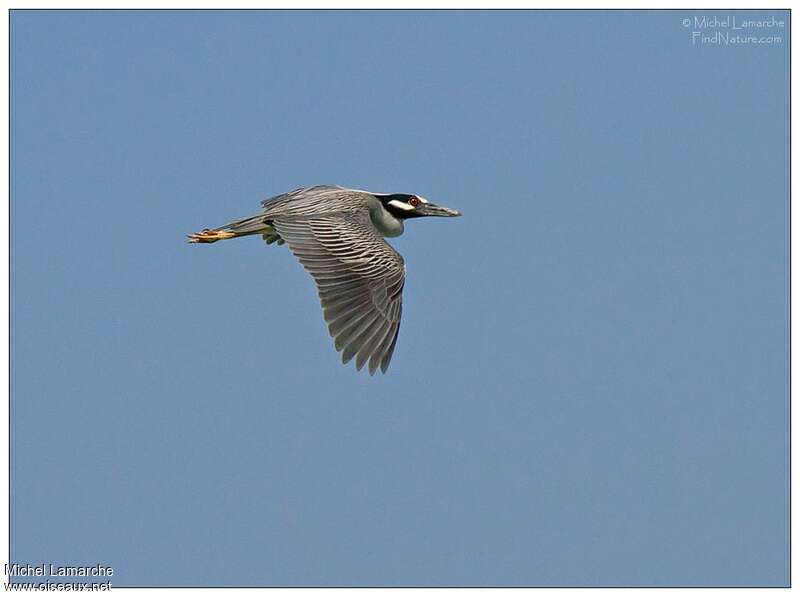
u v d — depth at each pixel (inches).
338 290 629.3
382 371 612.7
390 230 756.0
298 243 655.1
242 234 713.6
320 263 642.2
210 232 708.7
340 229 660.7
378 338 618.2
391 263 640.4
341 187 750.5
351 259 640.4
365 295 627.8
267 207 724.7
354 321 620.1
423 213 770.2
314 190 730.2
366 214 693.3
